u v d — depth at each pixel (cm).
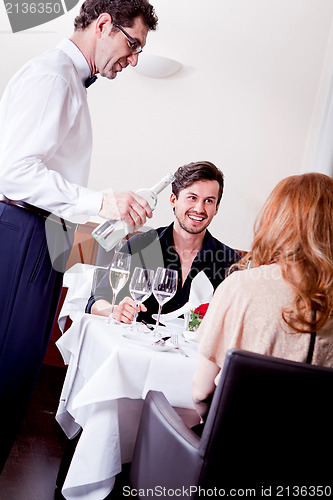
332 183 135
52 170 169
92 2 179
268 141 467
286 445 117
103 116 446
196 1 454
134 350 155
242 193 466
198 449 120
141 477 141
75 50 179
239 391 115
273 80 466
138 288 190
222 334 132
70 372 192
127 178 452
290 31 465
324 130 460
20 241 165
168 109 454
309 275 126
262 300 128
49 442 256
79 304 243
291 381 114
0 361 168
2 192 164
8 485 202
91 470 153
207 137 461
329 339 129
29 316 170
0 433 176
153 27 188
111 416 154
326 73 467
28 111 163
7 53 425
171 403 160
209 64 458
